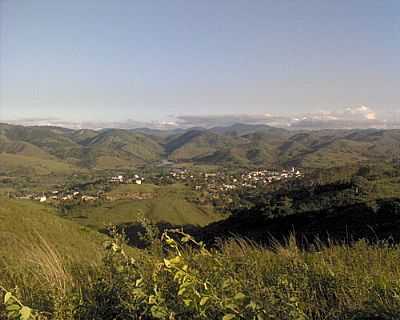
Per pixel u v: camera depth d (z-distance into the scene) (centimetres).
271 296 314
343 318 348
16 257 499
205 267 337
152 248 373
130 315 299
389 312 337
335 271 450
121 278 333
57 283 394
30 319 244
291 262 488
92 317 314
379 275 435
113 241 368
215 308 251
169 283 307
